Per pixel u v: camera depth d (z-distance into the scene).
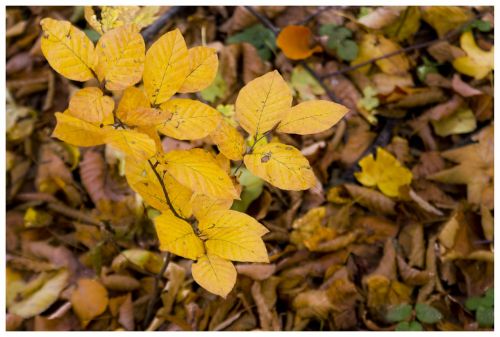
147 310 1.03
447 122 1.17
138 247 1.08
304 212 1.10
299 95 1.19
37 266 1.07
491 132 1.13
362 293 1.03
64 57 0.60
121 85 0.60
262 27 1.26
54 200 1.14
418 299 1.02
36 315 1.03
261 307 1.01
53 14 1.31
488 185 1.10
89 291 1.03
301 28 1.14
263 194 1.08
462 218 1.07
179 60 0.61
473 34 1.25
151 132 0.63
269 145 0.64
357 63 1.23
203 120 0.62
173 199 0.69
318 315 1.01
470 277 1.04
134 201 1.09
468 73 1.20
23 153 1.20
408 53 1.25
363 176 1.12
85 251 1.10
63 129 0.58
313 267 1.05
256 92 0.63
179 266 1.04
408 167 1.16
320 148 1.12
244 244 0.65
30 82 1.25
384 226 1.09
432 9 1.23
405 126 1.20
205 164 0.61
